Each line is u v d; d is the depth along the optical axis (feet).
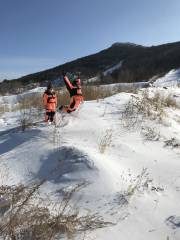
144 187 20.17
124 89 54.75
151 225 17.07
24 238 15.35
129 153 24.80
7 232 15.34
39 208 17.11
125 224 16.99
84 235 15.94
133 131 29.73
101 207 18.19
